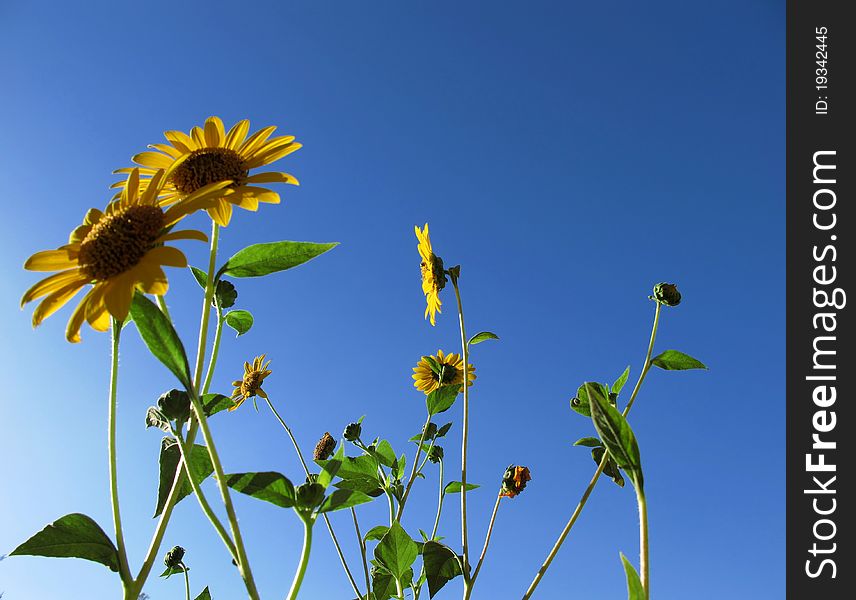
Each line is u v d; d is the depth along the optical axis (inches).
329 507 9.4
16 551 9.1
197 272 13.4
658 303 15.9
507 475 20.4
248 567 8.5
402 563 16.8
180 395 10.1
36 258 9.7
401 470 21.0
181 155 12.0
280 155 12.3
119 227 9.5
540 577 13.9
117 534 9.6
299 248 10.9
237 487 9.4
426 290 20.7
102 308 9.1
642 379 15.5
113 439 9.8
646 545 8.1
